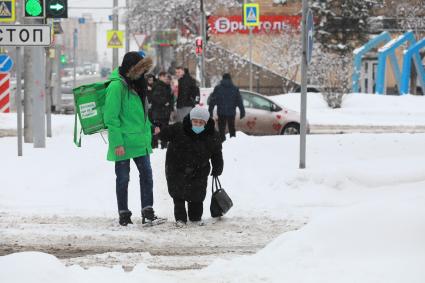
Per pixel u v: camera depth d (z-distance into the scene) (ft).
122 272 30.60
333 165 62.03
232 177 60.80
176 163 46.21
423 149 69.15
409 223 30.81
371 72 215.92
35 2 64.44
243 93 111.45
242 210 51.01
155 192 57.36
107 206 53.16
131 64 46.09
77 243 40.60
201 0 173.68
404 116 152.87
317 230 32.09
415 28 253.44
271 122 110.42
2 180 60.49
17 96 73.51
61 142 89.97
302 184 56.90
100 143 86.63
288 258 31.09
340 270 28.94
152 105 89.86
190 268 34.24
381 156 67.00
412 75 232.53
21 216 48.55
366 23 252.83
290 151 69.00
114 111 45.62
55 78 178.70
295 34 247.50
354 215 32.04
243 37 253.65
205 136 46.34
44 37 58.95
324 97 170.30
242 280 29.25
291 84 247.29
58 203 54.03
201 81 169.37
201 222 46.32
